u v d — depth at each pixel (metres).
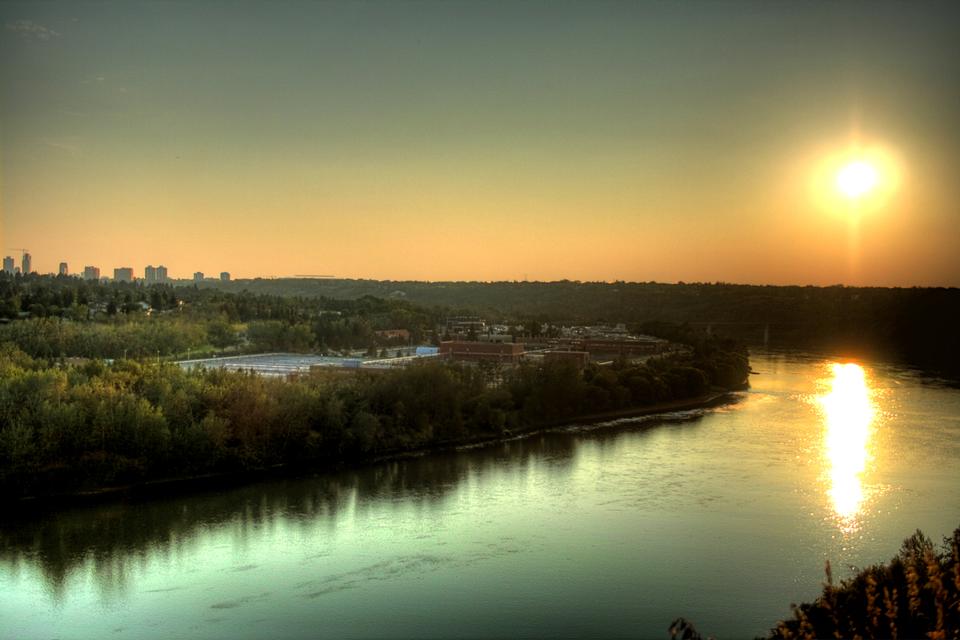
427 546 94.19
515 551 92.31
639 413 192.12
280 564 88.38
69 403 123.50
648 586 82.56
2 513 105.38
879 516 104.50
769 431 166.88
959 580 39.03
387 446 146.12
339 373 178.25
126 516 104.75
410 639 71.69
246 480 124.06
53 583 82.81
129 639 71.06
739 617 75.25
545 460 139.50
